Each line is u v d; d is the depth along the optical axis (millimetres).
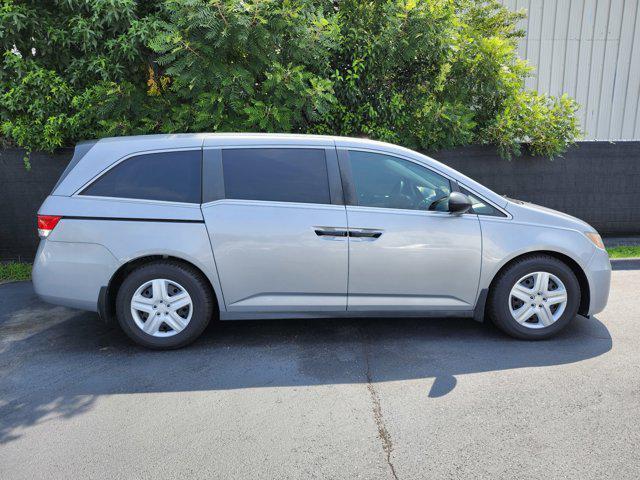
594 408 3018
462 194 3824
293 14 5594
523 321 4047
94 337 4273
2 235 6707
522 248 3934
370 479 2416
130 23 6000
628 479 2383
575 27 11234
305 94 5867
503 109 7523
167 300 3889
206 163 3896
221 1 5344
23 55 6363
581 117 11727
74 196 3836
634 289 5473
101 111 6043
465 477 2416
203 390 3322
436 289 3949
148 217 3797
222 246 3799
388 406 3084
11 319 4742
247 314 3955
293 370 3602
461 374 3498
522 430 2799
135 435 2811
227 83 5590
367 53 6480
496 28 8945
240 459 2586
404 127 7121
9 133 6438
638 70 11531
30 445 2723
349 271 3869
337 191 3904
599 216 7746
